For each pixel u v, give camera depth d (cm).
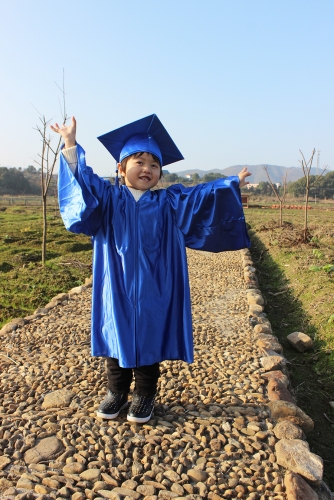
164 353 293
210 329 555
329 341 573
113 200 288
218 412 330
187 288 298
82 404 336
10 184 7275
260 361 445
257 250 1436
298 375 518
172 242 299
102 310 291
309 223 2080
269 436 301
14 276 909
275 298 849
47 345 480
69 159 272
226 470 264
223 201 295
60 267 1016
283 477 260
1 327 609
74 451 277
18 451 275
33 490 241
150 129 297
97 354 290
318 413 436
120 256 286
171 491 244
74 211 271
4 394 360
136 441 285
